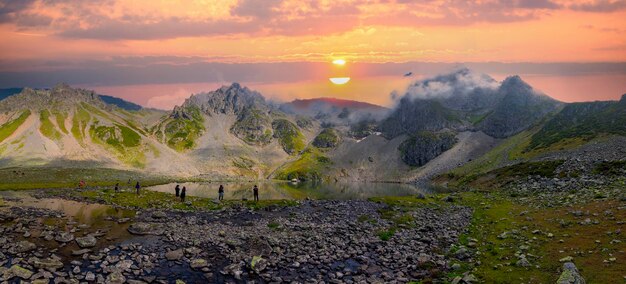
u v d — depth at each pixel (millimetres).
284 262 36250
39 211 54656
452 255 38000
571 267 27984
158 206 62938
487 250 37938
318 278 32688
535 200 67125
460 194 95438
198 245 39938
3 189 100812
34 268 31203
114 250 37188
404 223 54688
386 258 38031
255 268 33781
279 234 46062
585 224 41344
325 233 47594
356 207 66375
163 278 31422
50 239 39219
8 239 37969
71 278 30062
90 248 37344
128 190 88625
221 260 35969
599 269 28531
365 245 42719
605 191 59938
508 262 33031
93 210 57781
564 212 49688
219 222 52312
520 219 50656
